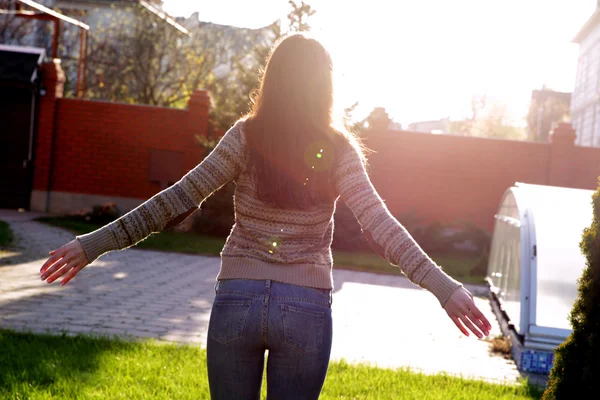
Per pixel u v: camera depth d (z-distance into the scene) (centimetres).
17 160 1950
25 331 642
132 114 1952
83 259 229
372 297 1042
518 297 718
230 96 2123
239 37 2814
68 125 1964
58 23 2050
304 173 234
